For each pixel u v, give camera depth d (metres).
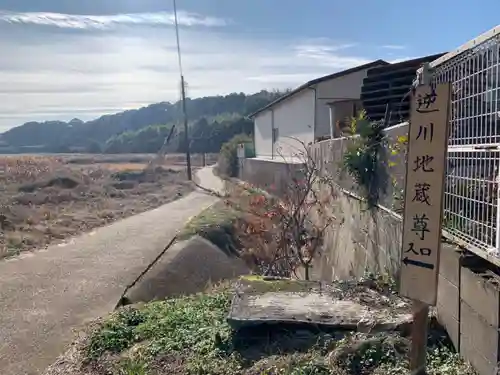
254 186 20.95
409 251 3.04
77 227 14.37
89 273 9.20
